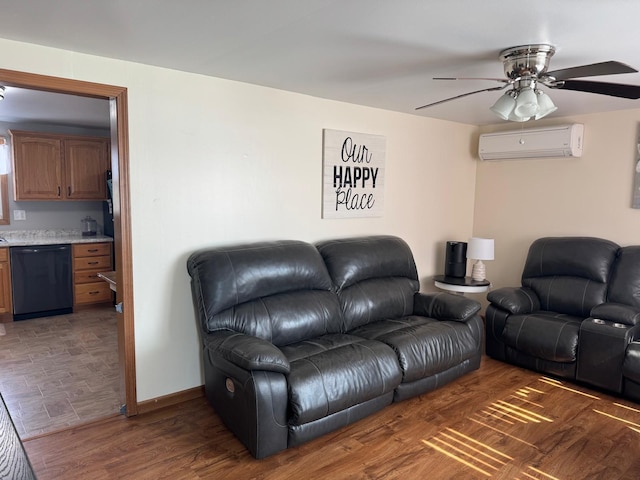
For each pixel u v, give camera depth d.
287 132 3.35
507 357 3.70
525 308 3.75
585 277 3.77
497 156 4.50
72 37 2.19
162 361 2.88
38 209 5.29
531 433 2.62
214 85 2.94
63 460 2.30
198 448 2.42
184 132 2.85
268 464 2.28
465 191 4.87
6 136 4.97
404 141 4.19
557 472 2.25
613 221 3.93
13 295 4.75
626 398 3.07
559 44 2.20
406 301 3.63
